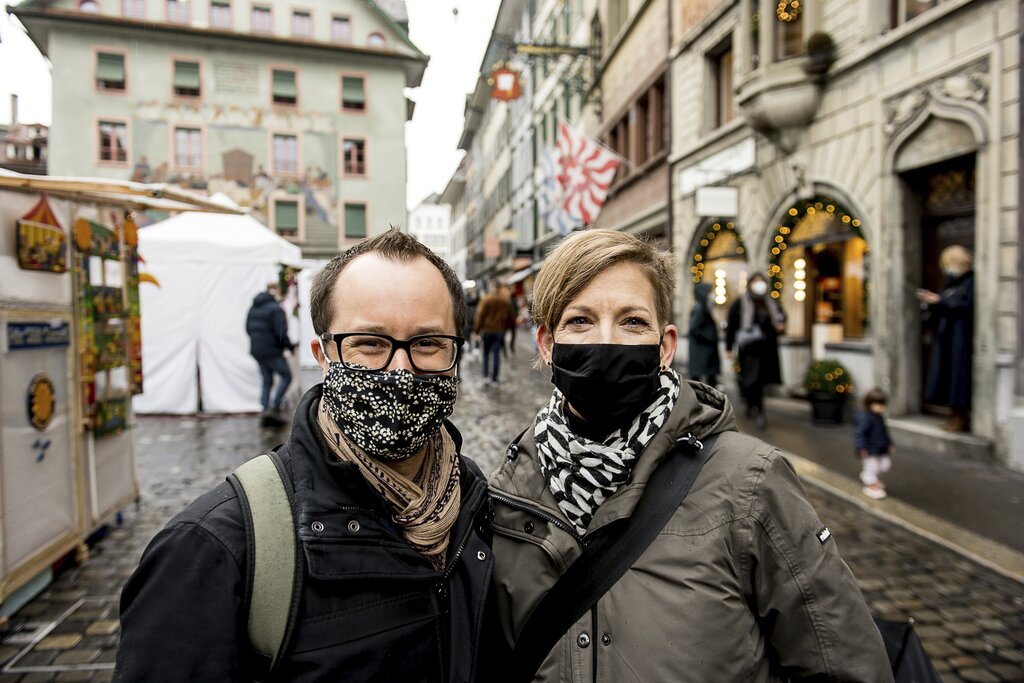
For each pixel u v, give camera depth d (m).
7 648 3.08
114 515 4.56
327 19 30.88
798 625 1.20
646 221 16.92
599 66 21.12
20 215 3.51
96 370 4.29
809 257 10.05
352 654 1.02
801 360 10.23
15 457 3.40
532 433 1.46
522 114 37.47
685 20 13.95
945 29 6.88
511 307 13.12
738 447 1.30
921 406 7.81
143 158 28.95
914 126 7.32
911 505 4.95
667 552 1.22
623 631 1.19
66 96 28.23
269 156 30.23
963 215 7.14
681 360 14.54
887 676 1.20
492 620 1.35
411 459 1.26
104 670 2.89
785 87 9.23
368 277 1.17
